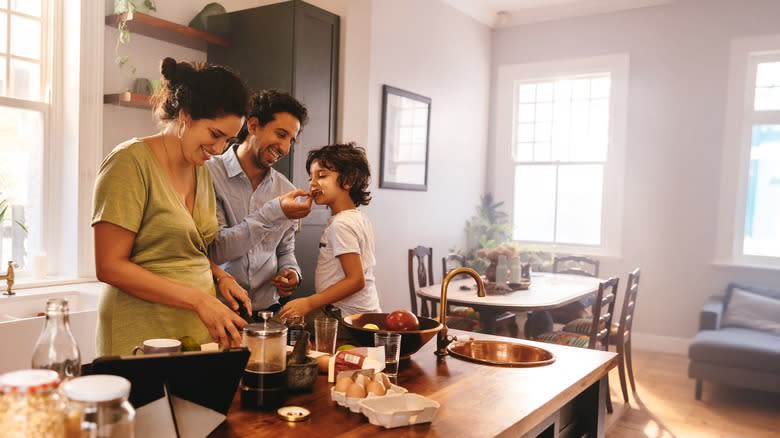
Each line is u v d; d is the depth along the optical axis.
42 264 3.21
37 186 3.28
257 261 2.13
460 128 6.26
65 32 3.28
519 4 6.30
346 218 2.06
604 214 6.16
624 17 6.04
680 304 5.80
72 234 3.30
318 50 3.87
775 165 5.48
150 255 1.55
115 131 3.48
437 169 5.91
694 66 5.72
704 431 3.80
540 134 6.60
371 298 2.12
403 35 5.28
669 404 4.31
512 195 6.70
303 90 3.76
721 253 5.62
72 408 0.71
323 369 1.57
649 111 5.93
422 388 1.52
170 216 1.55
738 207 5.59
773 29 5.40
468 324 4.46
